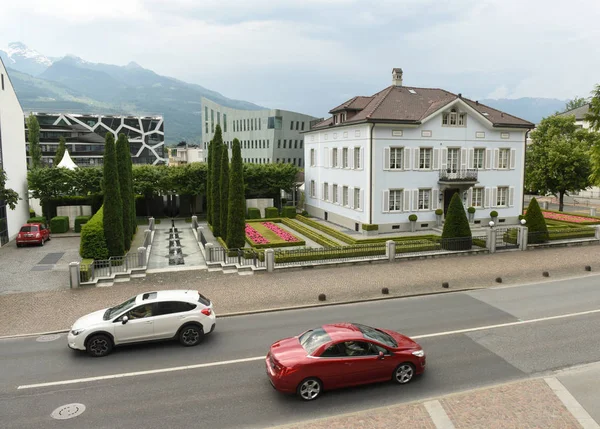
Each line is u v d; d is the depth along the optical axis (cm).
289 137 9750
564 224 3962
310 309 1973
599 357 1437
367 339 1241
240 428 1061
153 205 5003
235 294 2148
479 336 1623
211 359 1451
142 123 11800
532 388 1224
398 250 2825
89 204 4562
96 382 1299
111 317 1515
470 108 3812
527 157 5219
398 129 3666
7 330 1727
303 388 1178
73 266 2242
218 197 3697
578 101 8350
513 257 2883
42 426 1077
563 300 2048
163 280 2375
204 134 12650
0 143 3369
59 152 7100
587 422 1071
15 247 3353
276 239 3431
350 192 4006
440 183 3825
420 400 1166
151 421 1092
